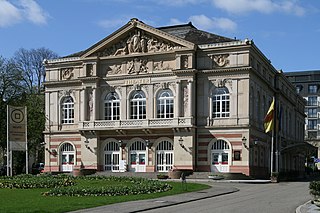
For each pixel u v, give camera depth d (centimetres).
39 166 8750
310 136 14400
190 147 6412
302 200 3162
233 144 6353
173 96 6650
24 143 5216
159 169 6662
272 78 7988
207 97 6525
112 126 6856
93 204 2706
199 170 6456
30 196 3189
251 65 6512
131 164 6825
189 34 7162
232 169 6322
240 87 6388
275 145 7462
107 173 6606
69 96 7362
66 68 7406
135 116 6888
